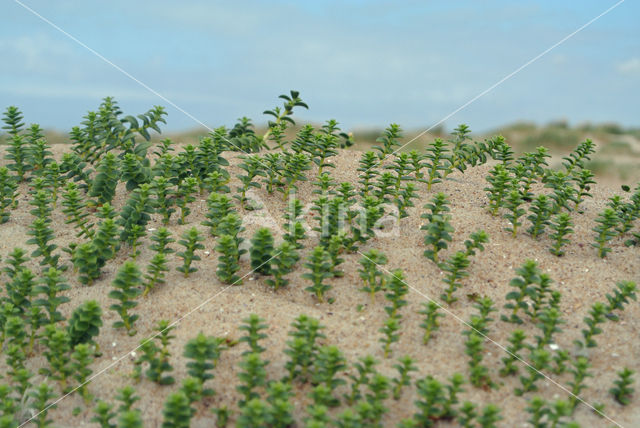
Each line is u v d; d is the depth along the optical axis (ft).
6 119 25.80
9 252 20.15
